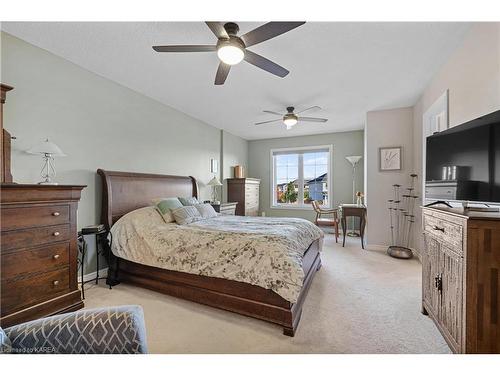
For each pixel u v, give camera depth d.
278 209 6.50
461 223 1.33
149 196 3.38
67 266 1.99
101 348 0.93
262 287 1.87
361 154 5.64
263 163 6.68
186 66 2.66
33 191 1.75
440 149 1.94
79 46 2.28
